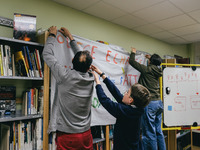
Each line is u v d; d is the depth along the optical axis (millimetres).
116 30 3363
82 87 1308
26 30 1725
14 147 1568
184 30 3754
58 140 1286
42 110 1720
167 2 2471
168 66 2941
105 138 2348
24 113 1729
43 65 1764
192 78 2867
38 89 1768
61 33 1834
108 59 2324
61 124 1272
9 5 2023
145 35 4070
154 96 2344
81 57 1317
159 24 3379
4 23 1949
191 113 2818
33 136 1691
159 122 2477
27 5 2188
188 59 4461
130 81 2584
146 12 2822
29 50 1840
